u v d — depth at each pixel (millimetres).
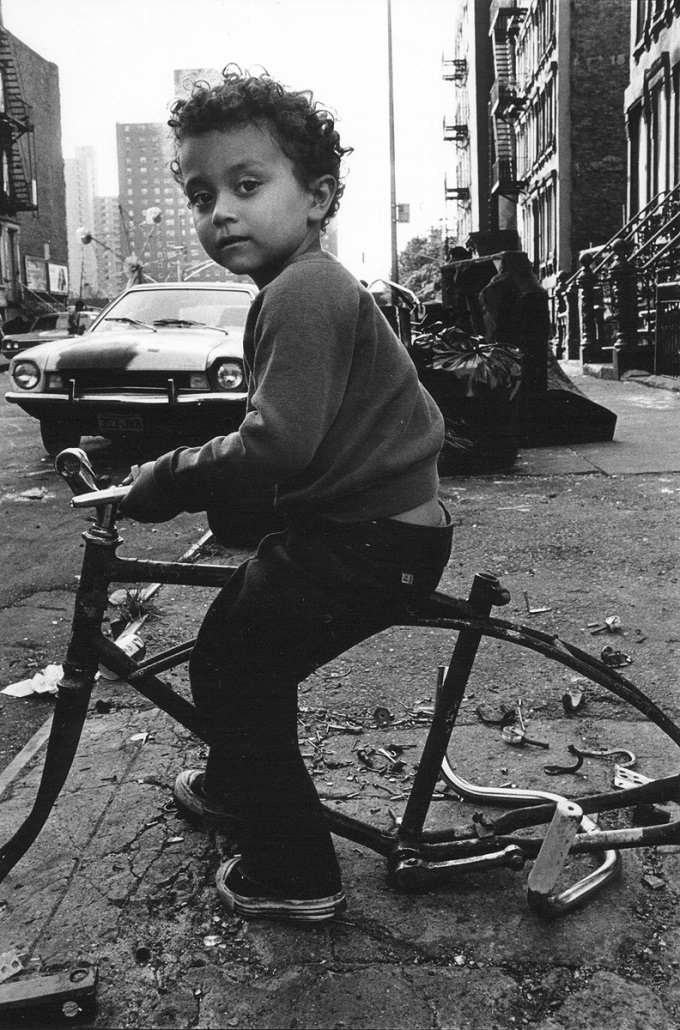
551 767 2693
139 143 166500
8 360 27609
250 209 1699
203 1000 1839
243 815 1979
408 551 1809
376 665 3551
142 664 1969
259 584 1827
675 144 19594
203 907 2088
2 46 57125
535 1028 1752
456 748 2828
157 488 1731
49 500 7012
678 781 2145
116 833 2387
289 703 1930
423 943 1962
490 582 1905
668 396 12773
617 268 15898
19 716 3330
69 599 4621
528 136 37281
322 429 1626
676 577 4492
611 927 1999
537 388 8453
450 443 7176
